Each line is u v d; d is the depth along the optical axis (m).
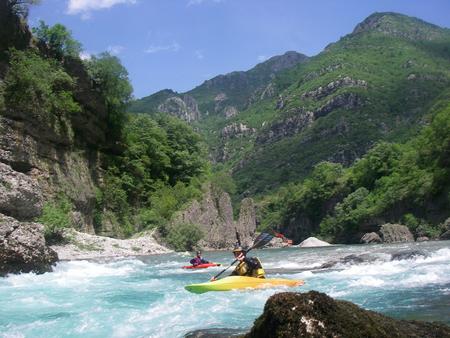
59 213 30.00
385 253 19.00
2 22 34.84
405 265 16.61
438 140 59.84
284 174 143.38
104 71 44.19
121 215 45.09
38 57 36.91
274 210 113.38
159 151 55.41
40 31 40.59
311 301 4.89
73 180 38.09
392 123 144.38
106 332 7.47
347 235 72.19
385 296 10.27
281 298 4.98
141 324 8.01
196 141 63.56
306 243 57.41
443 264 16.33
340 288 11.71
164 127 61.50
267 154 164.25
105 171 45.00
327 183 87.12
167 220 45.53
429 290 10.92
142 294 11.76
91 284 14.20
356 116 152.38
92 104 43.06
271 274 16.23
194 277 16.95
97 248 30.89
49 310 9.45
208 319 8.34
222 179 61.56
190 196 51.62
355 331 4.77
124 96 47.44
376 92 163.50
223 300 10.41
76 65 41.28
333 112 161.88
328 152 142.75
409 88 158.62
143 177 51.31
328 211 84.94
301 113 177.50
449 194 51.94
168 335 7.19
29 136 33.62
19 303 10.38
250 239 60.31
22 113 32.97
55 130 36.41
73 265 19.45
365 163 79.50
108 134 47.28
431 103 135.50
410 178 62.34
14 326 7.96
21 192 22.44
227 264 24.09
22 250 16.02
